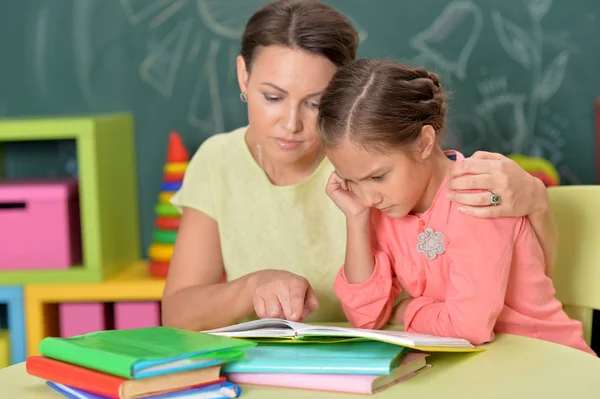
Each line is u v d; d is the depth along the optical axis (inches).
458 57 124.6
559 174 125.6
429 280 62.7
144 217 128.0
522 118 125.0
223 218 75.1
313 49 63.3
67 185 112.0
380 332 50.7
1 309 126.1
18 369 53.2
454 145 125.1
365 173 57.9
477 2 124.2
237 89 126.2
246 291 63.9
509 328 62.1
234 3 125.4
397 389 47.2
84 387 45.3
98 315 112.3
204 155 77.1
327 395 46.5
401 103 57.2
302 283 57.7
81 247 118.2
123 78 127.1
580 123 125.0
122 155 121.6
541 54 124.6
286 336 50.4
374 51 125.0
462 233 59.1
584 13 124.0
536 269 61.4
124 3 126.3
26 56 127.3
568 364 51.2
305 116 65.0
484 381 48.3
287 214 74.5
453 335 57.7
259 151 75.6
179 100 126.9
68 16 126.6
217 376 46.8
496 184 58.3
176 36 126.2
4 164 127.4
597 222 68.1
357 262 63.3
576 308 69.5
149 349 46.1
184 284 74.5
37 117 127.3
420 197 62.3
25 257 111.8
